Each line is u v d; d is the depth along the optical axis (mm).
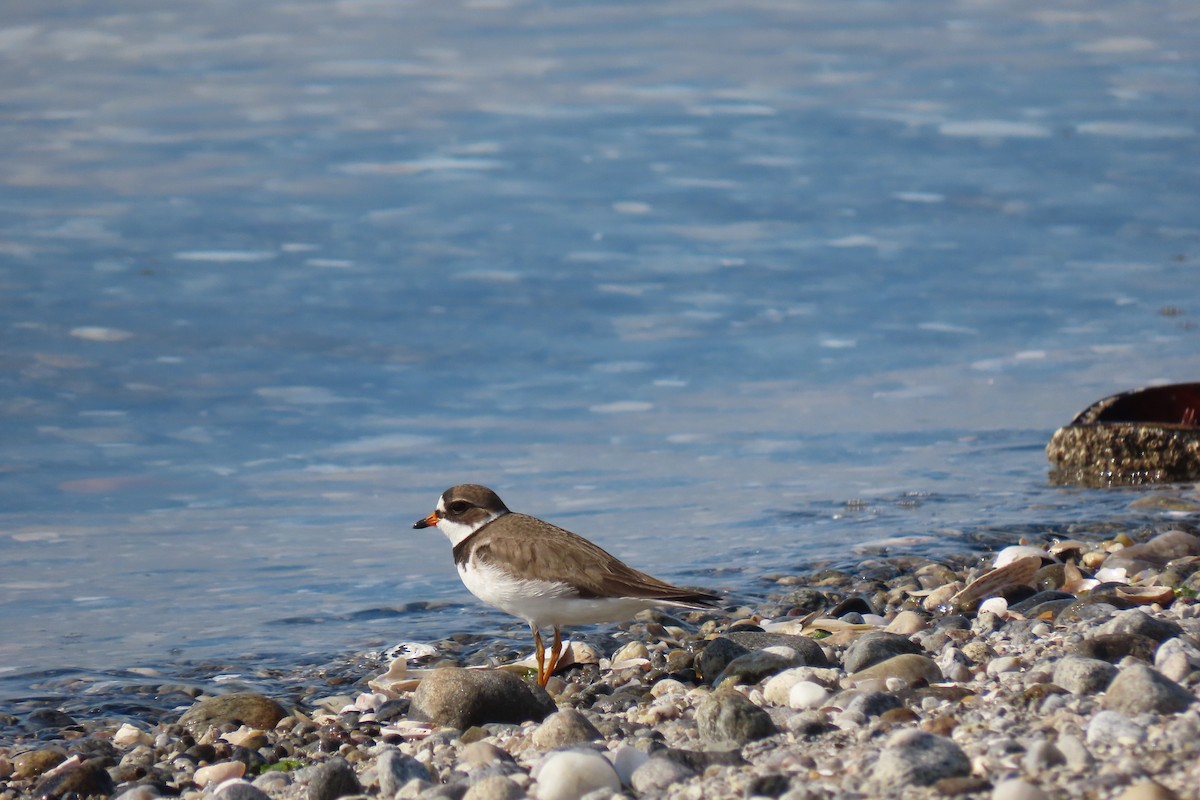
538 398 18688
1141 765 5645
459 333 21422
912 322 21891
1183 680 6941
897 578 11430
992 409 17641
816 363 19984
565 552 8367
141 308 22188
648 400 18531
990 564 11641
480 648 10297
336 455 16438
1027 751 5875
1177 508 13375
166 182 29969
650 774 6223
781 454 16047
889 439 16531
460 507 8992
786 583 11562
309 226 27078
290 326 21594
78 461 16109
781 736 6793
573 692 8734
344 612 11312
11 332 20844
